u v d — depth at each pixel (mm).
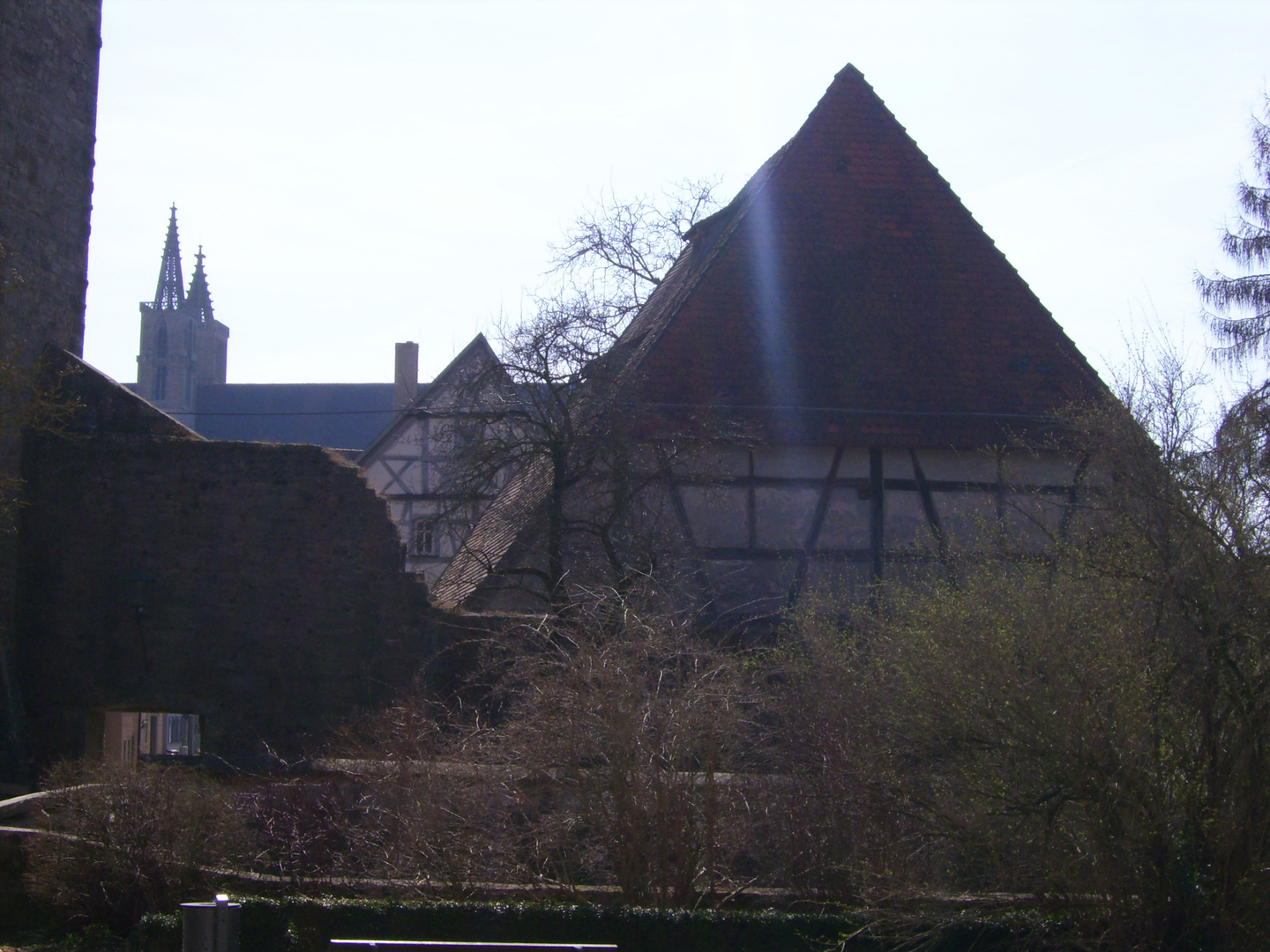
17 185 14805
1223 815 6910
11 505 13992
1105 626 7398
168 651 14266
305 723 14094
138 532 14438
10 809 9664
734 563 15070
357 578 14297
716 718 8570
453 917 7691
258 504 14430
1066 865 7098
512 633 12062
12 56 14750
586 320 15367
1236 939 6758
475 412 15156
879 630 9602
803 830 8508
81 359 15320
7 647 14125
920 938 7301
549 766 8492
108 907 8586
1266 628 7047
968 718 7480
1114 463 8008
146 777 8938
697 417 14867
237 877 8750
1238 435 7582
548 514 14703
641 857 8289
